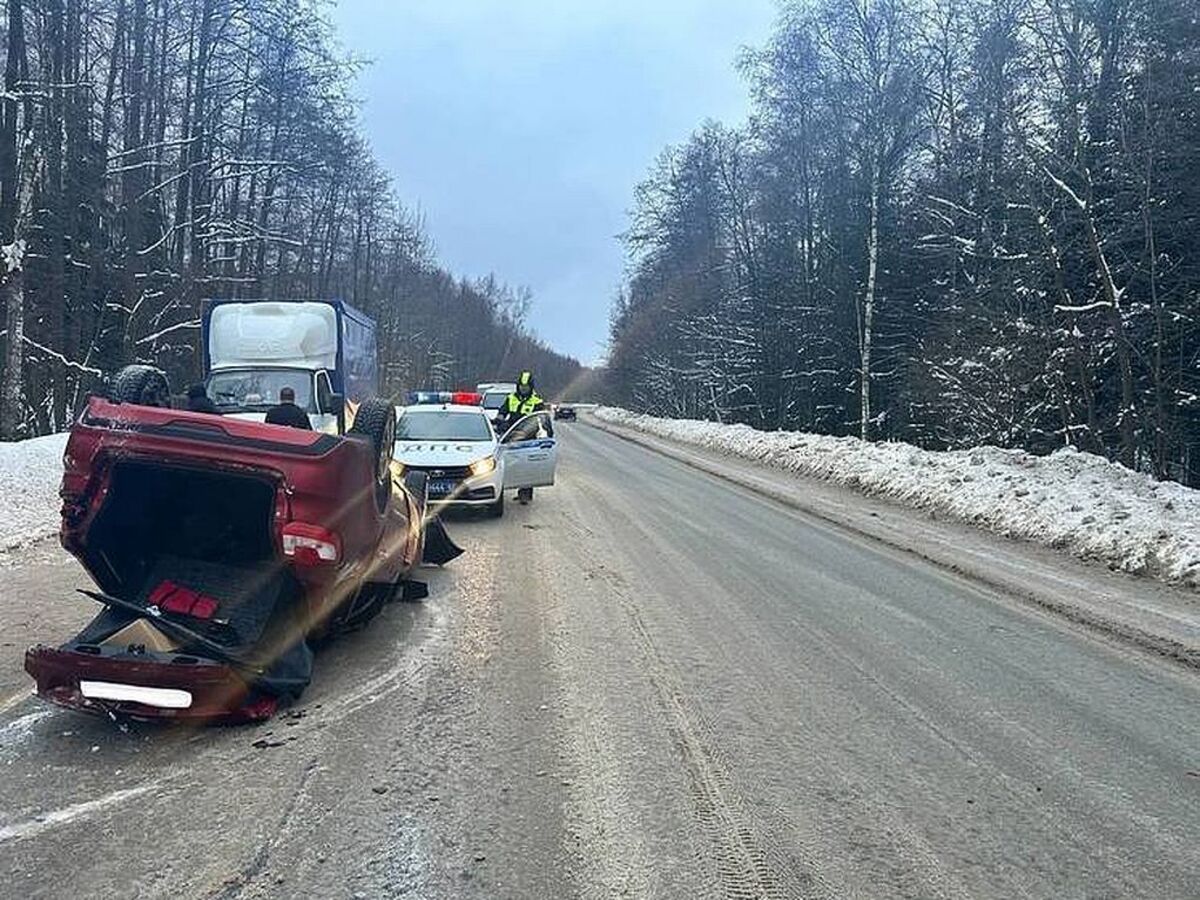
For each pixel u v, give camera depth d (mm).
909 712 5812
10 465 13383
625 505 15578
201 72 28875
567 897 3605
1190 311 19734
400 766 4777
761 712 5730
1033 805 4539
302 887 3611
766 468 24016
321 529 5520
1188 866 3982
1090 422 20531
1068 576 10211
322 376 14242
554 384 140000
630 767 4840
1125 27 20375
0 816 4148
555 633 7406
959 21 27500
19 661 6289
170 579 5766
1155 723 5723
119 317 26703
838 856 3988
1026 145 21328
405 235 59625
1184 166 19422
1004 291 23438
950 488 15703
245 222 30703
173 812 4215
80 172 23484
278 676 5469
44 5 22016
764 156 37000
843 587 9492
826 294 36125
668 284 52656
